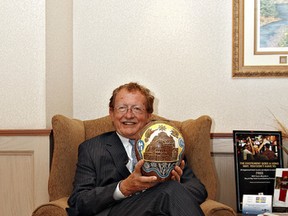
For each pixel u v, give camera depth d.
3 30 2.80
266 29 3.06
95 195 2.06
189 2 3.12
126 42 3.16
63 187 2.45
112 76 3.17
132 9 3.15
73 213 2.08
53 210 2.11
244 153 2.65
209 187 2.54
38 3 2.78
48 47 2.83
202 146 2.57
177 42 3.14
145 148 1.96
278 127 3.07
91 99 3.19
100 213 2.06
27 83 2.80
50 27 2.85
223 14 3.11
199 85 3.13
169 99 3.15
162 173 1.95
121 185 2.03
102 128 2.74
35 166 2.76
